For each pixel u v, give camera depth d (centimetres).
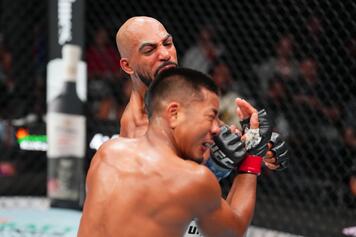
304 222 959
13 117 1174
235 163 376
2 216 951
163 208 363
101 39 1198
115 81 1181
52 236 849
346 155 991
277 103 1054
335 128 1012
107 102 1150
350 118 999
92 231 377
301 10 972
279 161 403
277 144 400
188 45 1181
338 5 918
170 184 363
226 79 1104
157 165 368
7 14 1238
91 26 1219
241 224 377
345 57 959
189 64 1140
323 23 958
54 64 986
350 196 965
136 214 366
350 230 900
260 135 385
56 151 993
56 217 946
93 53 1195
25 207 1023
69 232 867
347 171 962
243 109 396
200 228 375
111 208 372
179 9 1145
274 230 951
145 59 461
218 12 1162
